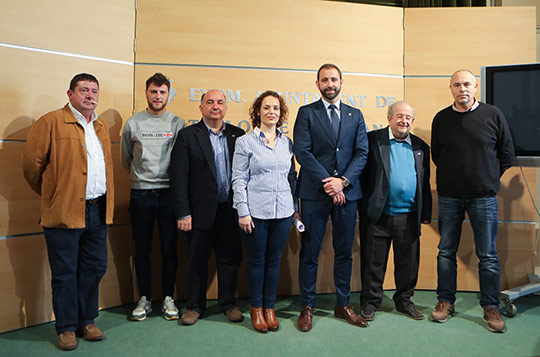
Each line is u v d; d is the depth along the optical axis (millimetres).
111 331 2592
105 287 3039
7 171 2668
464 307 3045
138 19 3180
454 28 3520
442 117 2883
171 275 2904
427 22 3539
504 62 3494
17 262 2693
